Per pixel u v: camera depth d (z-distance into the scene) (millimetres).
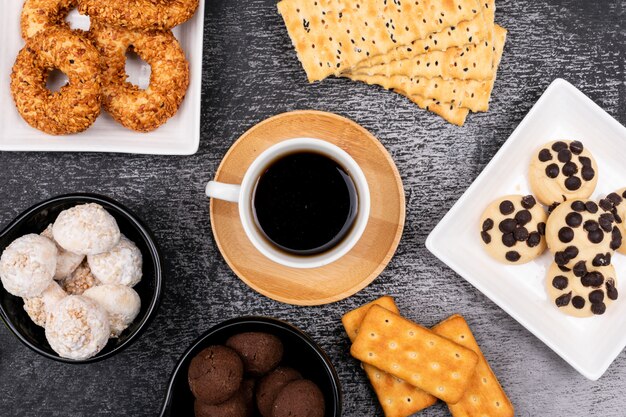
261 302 672
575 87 663
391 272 673
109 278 616
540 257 665
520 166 673
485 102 660
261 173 613
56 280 636
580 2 684
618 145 663
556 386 672
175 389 603
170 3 625
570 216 631
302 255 617
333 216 619
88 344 594
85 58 622
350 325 650
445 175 678
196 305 672
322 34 640
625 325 643
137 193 675
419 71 646
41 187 677
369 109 677
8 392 673
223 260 673
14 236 625
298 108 679
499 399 644
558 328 660
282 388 601
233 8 679
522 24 682
